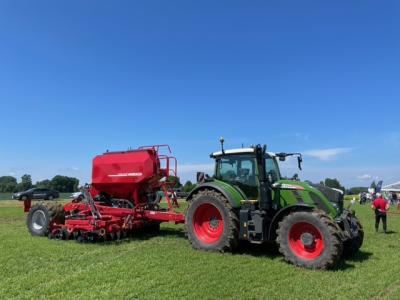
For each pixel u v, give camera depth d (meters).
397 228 16.12
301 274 7.79
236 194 9.77
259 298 6.33
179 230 13.60
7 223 16.64
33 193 45.22
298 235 8.57
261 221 9.25
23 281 7.11
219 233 9.91
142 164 12.23
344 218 9.05
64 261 8.75
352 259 9.37
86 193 11.80
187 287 6.79
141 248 10.22
